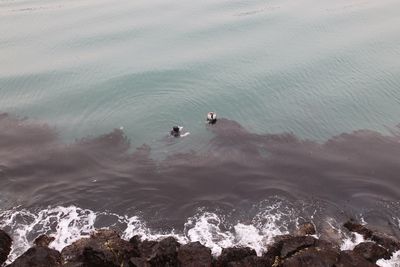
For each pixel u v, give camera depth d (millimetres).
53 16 76938
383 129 46406
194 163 41562
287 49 62656
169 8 80750
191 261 27969
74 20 74750
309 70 57000
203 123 47938
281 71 57031
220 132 46312
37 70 58406
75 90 54281
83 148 44031
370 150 43188
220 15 76500
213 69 58250
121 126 47719
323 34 67000
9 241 31484
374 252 29312
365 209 35500
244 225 33844
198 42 65938
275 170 40562
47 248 28812
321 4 80750
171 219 34594
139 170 40688
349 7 78125
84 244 29766
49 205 36094
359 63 58156
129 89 54156
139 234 32844
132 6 82250
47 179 39531
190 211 35438
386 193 37281
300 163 41469
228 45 64562
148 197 37031
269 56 60938
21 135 46188
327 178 39312
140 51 63375
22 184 38719
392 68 56594
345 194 37250
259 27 70438
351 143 44312
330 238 32062
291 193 37406
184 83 55344
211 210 35531
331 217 34656
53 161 42031
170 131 46625
